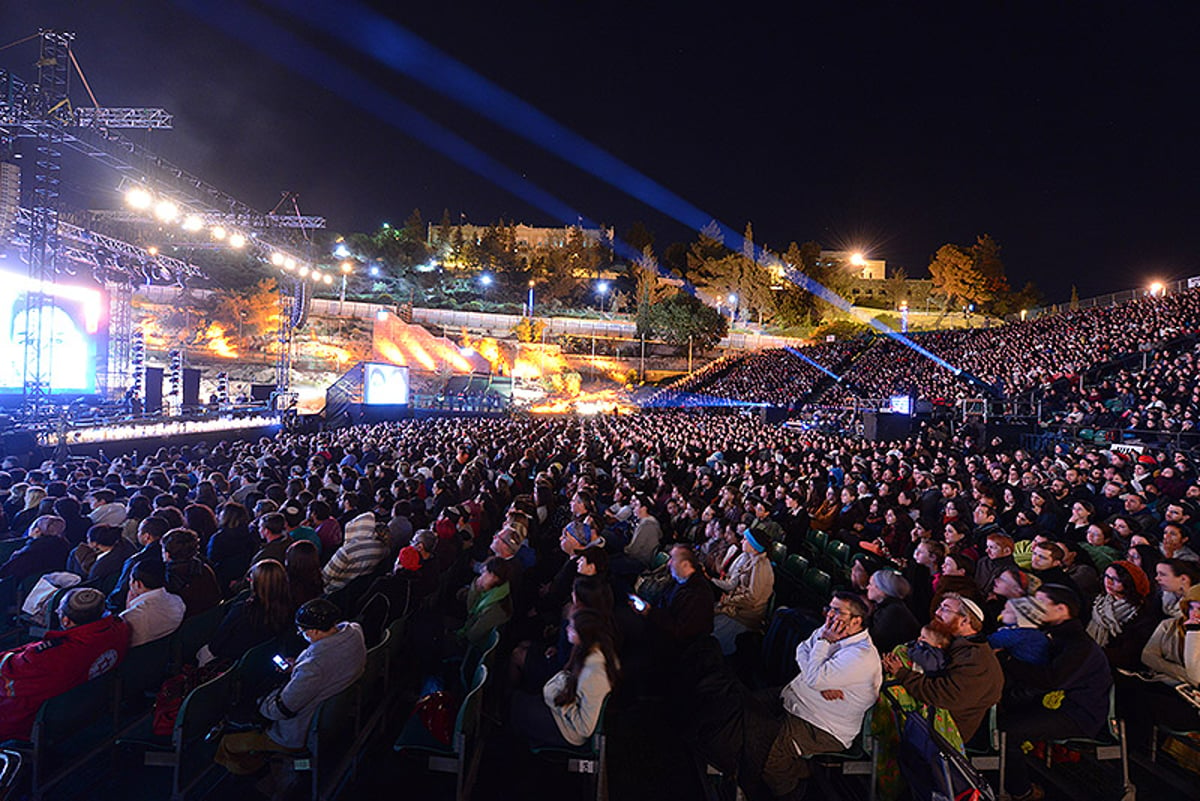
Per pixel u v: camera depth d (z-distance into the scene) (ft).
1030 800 13.82
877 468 47.75
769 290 279.49
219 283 197.36
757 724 13.43
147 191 77.77
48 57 58.95
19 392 71.97
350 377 124.67
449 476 36.40
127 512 26.17
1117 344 108.78
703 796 15.02
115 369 98.89
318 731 12.69
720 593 23.06
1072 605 14.47
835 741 13.26
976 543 28.25
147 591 15.78
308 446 60.03
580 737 13.24
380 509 29.17
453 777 15.06
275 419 99.81
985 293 282.56
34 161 63.10
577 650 13.65
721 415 141.18
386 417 118.11
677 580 18.45
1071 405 80.79
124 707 14.69
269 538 21.89
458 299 296.30
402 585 18.30
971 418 83.25
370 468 39.99
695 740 14.35
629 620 18.71
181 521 22.39
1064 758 15.74
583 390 206.39
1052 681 14.01
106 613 14.71
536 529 30.12
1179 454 46.50
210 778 14.46
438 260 325.01
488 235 318.04
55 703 12.64
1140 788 14.96
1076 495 35.01
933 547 20.65
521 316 254.06
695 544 29.09
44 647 13.14
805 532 31.73
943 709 12.63
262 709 13.23
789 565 25.63
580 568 17.92
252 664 14.75
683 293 273.13
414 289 290.56
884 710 13.60
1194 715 14.70
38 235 66.90
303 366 179.83
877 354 170.09
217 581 20.52
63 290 80.02
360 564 21.17
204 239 115.55
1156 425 61.52
